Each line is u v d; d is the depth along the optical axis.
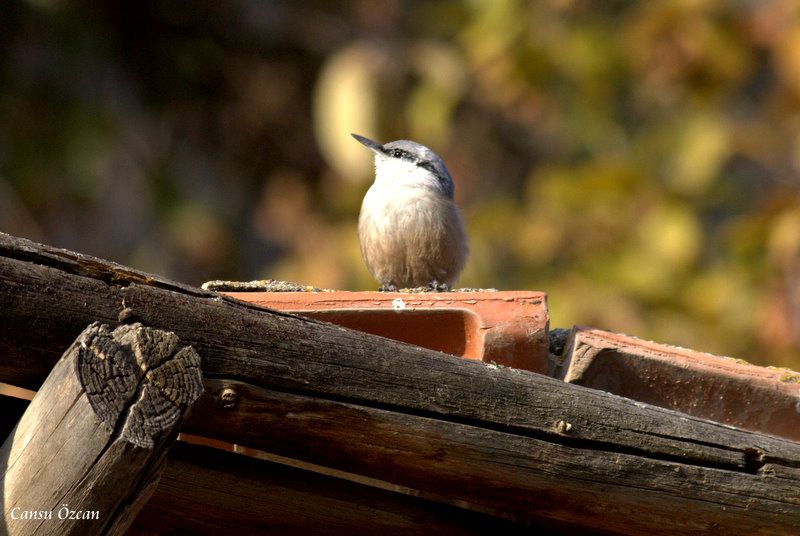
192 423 3.95
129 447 3.38
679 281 12.32
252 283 5.56
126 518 3.59
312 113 15.23
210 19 14.96
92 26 14.17
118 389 3.47
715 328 12.08
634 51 13.48
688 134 13.11
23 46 13.59
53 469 3.44
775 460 4.50
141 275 3.88
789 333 11.88
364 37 14.55
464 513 4.62
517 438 4.25
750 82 14.96
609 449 4.35
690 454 4.42
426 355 4.24
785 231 11.98
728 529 4.46
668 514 4.41
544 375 4.64
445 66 13.30
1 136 13.38
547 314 4.97
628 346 5.12
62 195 13.52
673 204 12.62
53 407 3.47
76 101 13.75
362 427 4.11
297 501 4.36
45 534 3.46
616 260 12.35
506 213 12.91
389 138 13.12
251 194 15.10
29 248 3.75
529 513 4.41
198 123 15.08
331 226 14.12
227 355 3.92
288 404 4.00
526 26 13.36
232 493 4.29
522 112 13.84
